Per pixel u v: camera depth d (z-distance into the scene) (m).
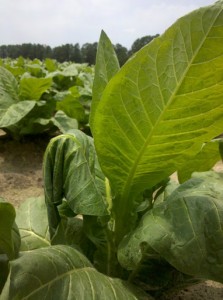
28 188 3.72
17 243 1.14
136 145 1.17
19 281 0.87
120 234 1.36
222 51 0.89
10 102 4.24
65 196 1.34
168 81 0.99
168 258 0.98
